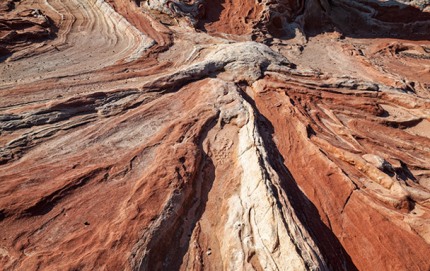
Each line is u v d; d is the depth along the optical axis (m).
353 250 8.34
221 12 24.12
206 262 7.68
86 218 7.69
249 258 7.38
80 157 9.50
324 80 15.46
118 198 8.29
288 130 12.31
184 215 8.62
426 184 10.60
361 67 20.69
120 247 7.00
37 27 17.36
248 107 12.34
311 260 6.75
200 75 14.69
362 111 13.98
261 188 8.53
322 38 26.08
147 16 20.56
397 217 8.65
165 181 8.83
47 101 11.74
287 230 7.36
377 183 9.95
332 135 12.13
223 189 9.55
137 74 14.72
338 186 9.79
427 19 29.20
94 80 13.70
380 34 28.80
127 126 11.23
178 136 10.88
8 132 9.95
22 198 7.80
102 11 20.38
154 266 7.20
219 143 11.23
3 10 19.11
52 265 6.56
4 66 14.04
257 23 23.23
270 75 15.26
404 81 18.50
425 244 8.14
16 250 6.84
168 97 13.20
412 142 12.60
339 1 30.58
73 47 16.69
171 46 17.95
